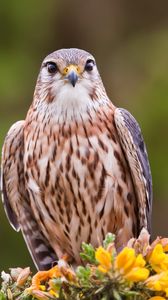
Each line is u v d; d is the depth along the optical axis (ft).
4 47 69.92
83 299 30.25
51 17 72.69
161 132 64.23
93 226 39.04
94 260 30.30
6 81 66.33
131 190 38.86
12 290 32.50
